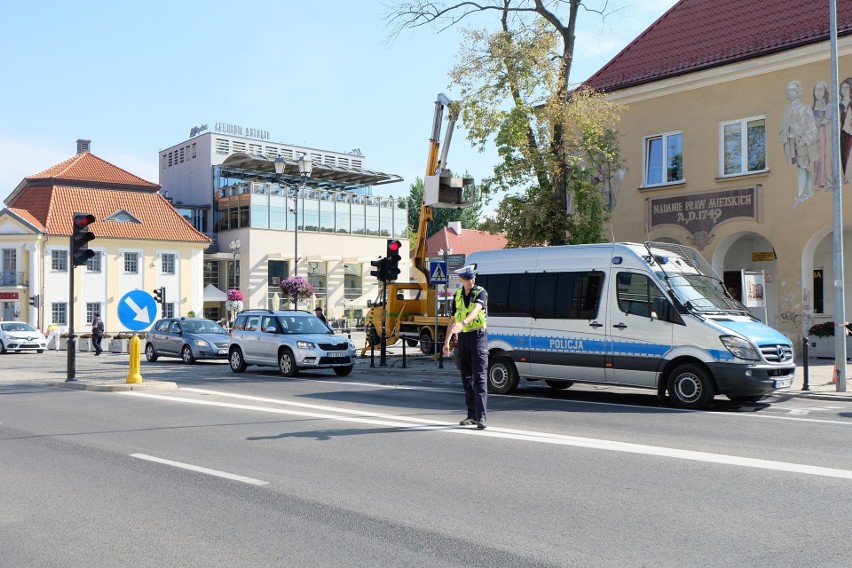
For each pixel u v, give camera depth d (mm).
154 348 25953
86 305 54250
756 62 20109
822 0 20000
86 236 15984
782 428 9438
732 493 6086
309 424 9844
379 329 27656
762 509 5621
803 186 19391
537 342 13508
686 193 21766
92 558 4711
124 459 7750
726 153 21141
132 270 56531
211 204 67812
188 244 59031
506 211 21094
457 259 20750
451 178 18469
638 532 5094
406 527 5254
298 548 4840
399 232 74188
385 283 21281
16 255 52312
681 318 11844
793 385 14594
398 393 13992
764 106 20141
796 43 19188
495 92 20266
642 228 22812
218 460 7613
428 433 9016
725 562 4508
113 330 55219
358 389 14859
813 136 19156
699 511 5578
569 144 20625
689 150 21734
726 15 22578
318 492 6254
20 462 7672
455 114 21125
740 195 20594
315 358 18359
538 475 6758
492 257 14508
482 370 9336
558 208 20875
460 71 20281
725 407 11867
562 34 21375
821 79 19047
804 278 19562
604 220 21000
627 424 9766
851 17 18672
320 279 68375
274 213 65375
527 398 13250
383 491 6254
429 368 20453
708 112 21328
